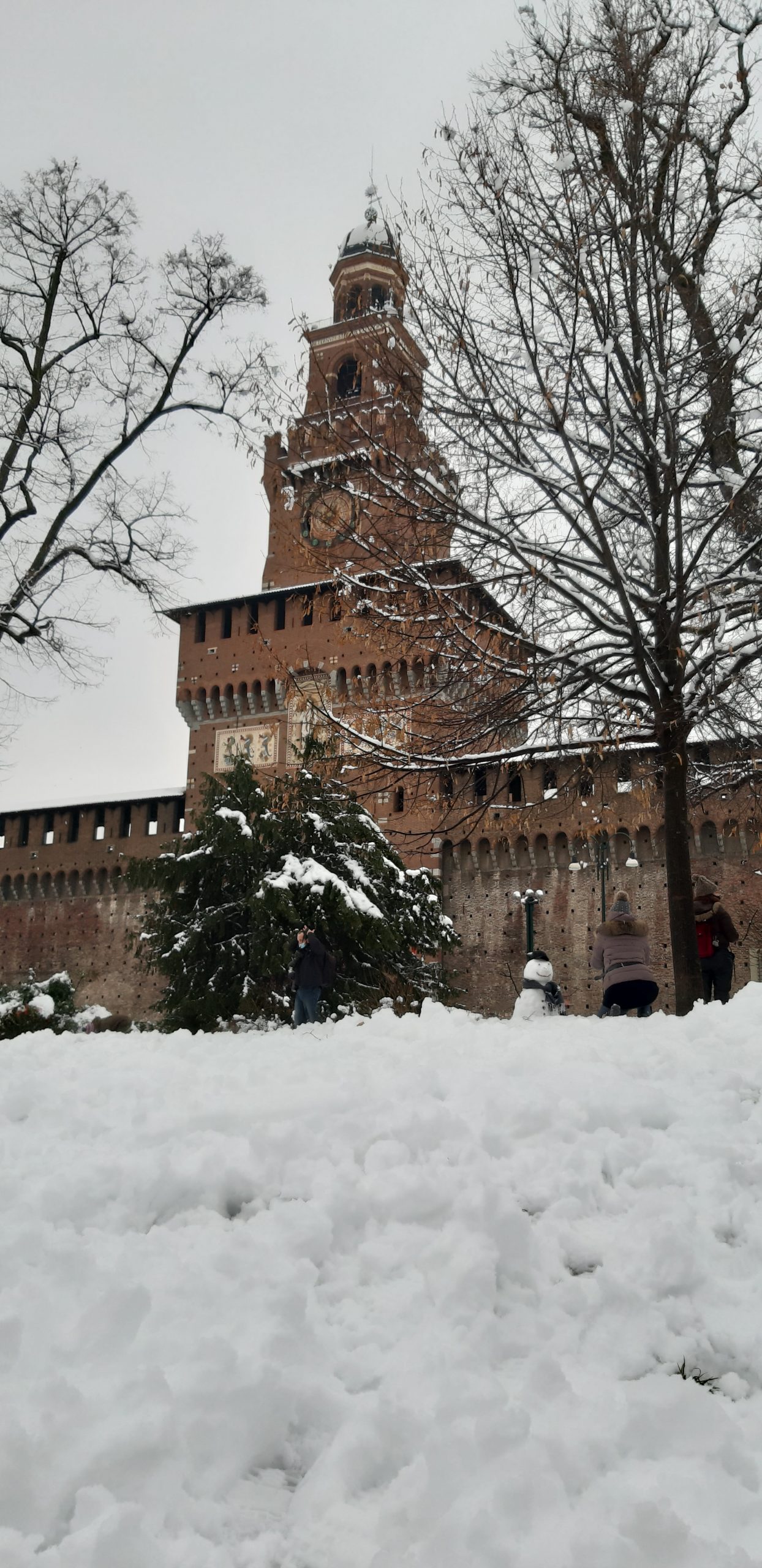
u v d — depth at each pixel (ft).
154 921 101.14
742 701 55.52
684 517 54.03
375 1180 17.48
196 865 93.97
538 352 49.24
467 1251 14.76
